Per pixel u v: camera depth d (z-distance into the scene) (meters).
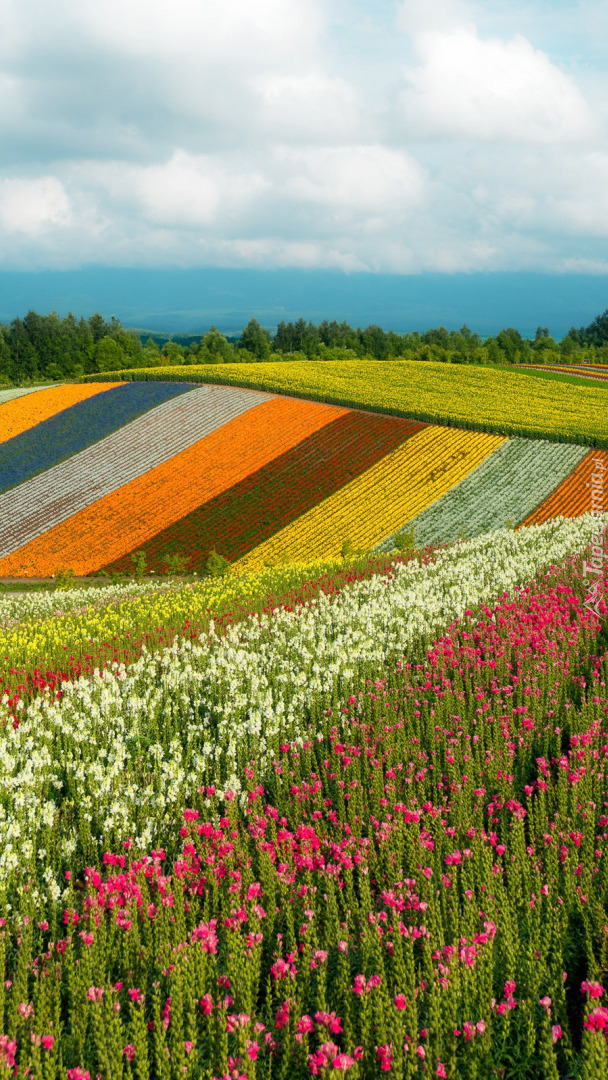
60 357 152.75
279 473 57.84
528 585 21.27
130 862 8.65
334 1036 6.32
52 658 19.02
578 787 9.41
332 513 51.91
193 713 13.66
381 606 19.56
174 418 68.19
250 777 10.60
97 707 13.63
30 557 47.66
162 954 6.75
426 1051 5.67
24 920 7.64
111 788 10.66
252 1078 5.46
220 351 150.75
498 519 49.97
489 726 12.04
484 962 6.27
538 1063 5.84
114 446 63.03
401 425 66.56
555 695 12.98
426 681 13.78
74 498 55.06
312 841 8.48
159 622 22.39
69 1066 6.10
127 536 49.78
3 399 75.50
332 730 12.12
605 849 8.28
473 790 9.84
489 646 15.66
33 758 11.39
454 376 94.25
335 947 7.04
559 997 6.27
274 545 47.88
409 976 6.29
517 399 80.62
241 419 67.88
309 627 18.27
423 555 31.88
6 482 57.72
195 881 8.17
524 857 7.94
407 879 7.45
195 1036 5.92
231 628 19.14
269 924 7.36
